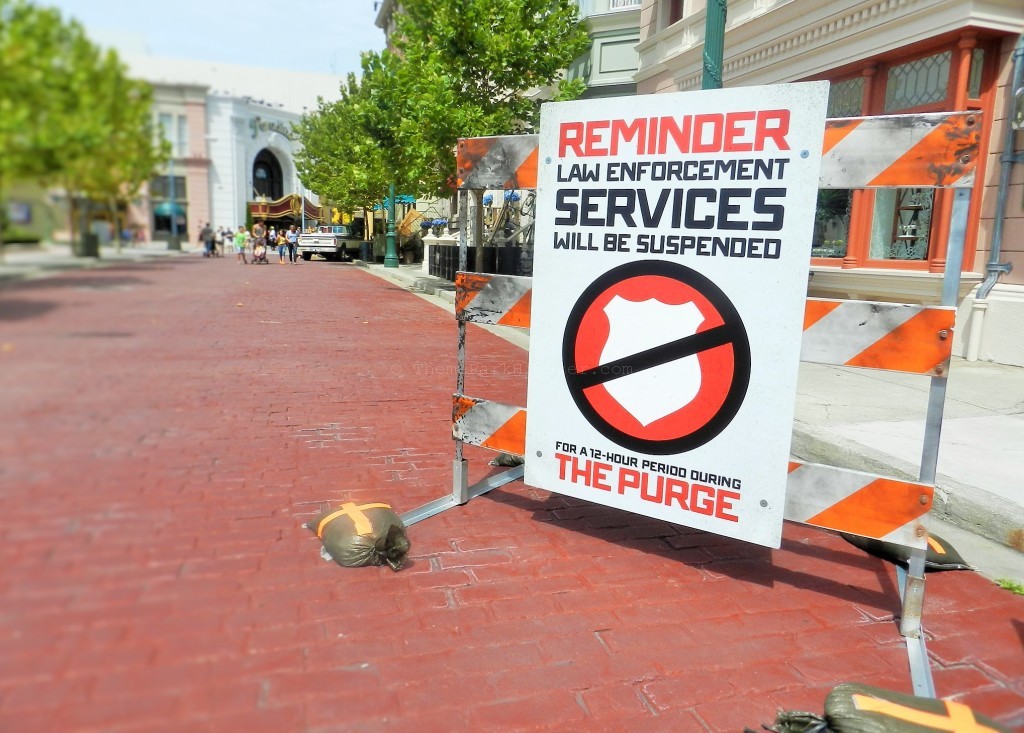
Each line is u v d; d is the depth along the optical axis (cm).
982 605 296
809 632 270
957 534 369
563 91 1462
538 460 342
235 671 208
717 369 292
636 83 1497
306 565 290
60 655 110
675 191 292
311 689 213
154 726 127
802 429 504
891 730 197
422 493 400
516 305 347
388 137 1884
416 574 301
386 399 591
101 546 117
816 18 917
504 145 335
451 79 1412
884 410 566
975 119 244
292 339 594
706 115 281
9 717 104
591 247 316
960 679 244
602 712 218
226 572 251
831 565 332
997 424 525
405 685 222
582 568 317
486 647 249
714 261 287
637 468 315
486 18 1372
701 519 303
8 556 105
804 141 265
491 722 209
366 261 2905
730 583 309
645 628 268
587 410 325
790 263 273
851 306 270
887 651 259
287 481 387
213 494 169
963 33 746
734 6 1096
